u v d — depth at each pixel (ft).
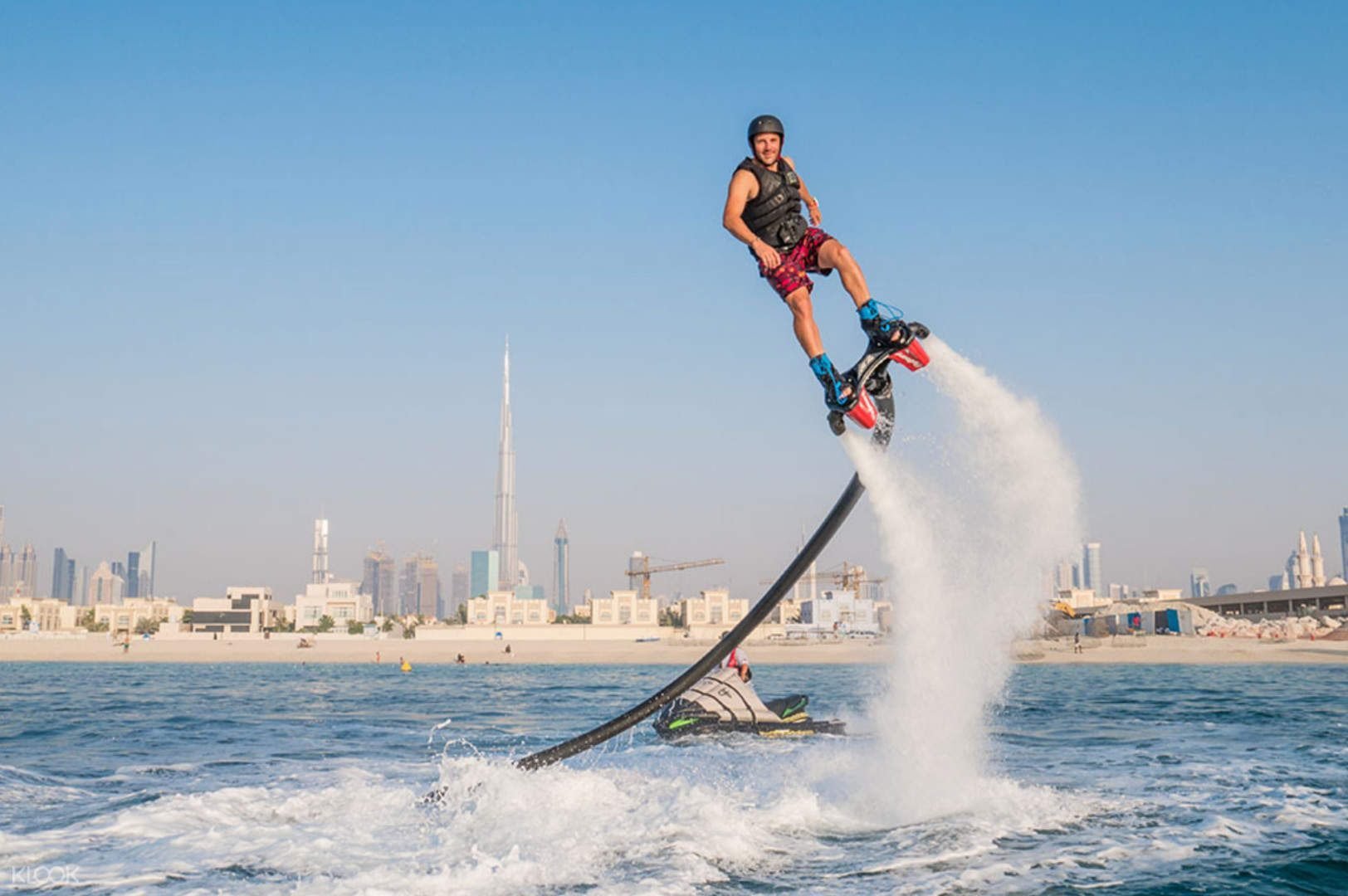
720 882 23.88
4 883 24.04
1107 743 54.29
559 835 28.32
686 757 46.55
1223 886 23.41
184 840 28.25
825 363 22.08
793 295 22.36
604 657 379.35
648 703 35.12
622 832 28.63
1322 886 23.39
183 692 140.77
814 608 439.63
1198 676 179.93
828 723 58.23
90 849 27.37
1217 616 398.21
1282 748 51.16
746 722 56.75
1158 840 28.09
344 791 35.63
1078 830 29.43
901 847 27.30
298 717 83.46
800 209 22.81
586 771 39.01
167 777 43.16
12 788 38.86
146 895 22.81
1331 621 386.73
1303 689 123.65
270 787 38.52
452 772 36.11
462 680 197.16
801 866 25.41
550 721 78.59
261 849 27.17
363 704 106.32
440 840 27.99
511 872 24.63
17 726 72.38
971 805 32.37
